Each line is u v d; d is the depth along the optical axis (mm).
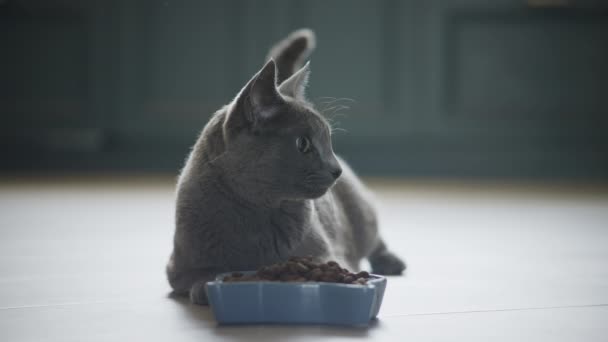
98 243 3711
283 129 2260
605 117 8008
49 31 8289
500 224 4605
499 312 2236
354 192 3168
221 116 2383
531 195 6422
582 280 2801
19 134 8359
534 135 8070
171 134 8312
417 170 8242
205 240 2320
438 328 2025
